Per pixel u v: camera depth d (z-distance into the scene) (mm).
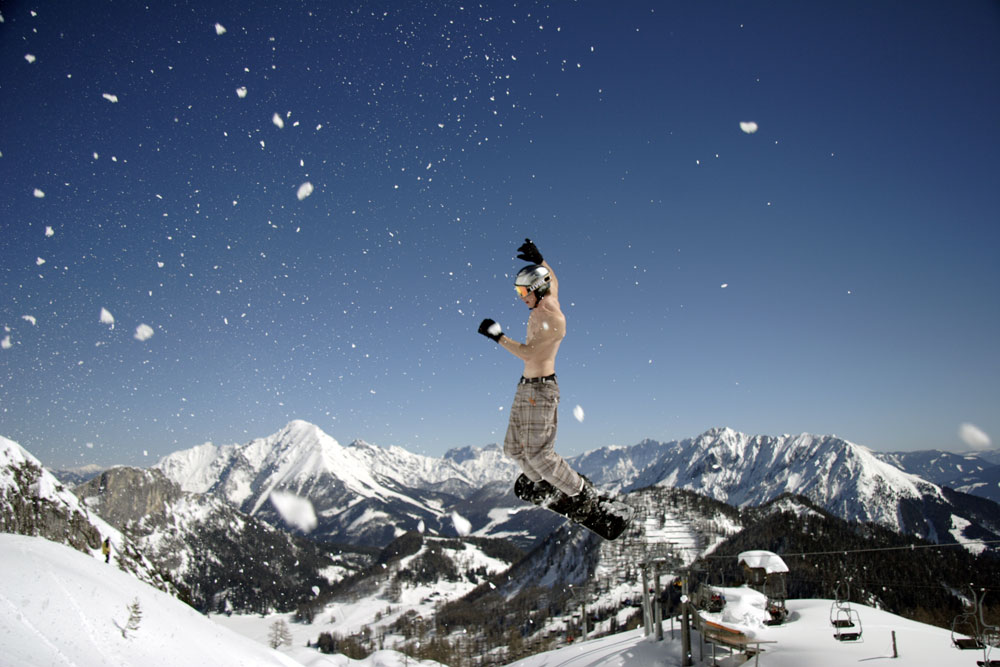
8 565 12023
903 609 47125
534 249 4512
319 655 63688
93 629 10984
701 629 23969
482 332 4082
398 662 87938
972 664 18250
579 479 3959
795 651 21531
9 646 8547
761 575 28281
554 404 3969
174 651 12312
